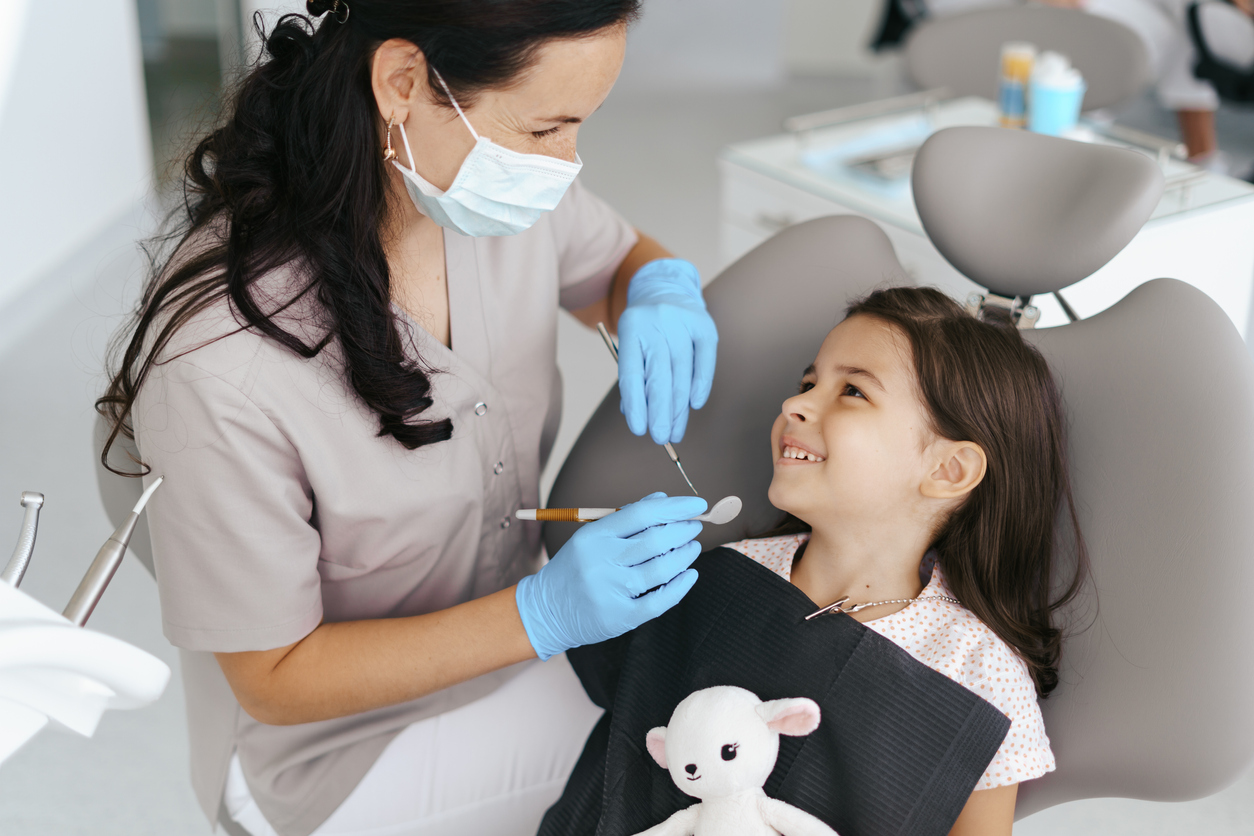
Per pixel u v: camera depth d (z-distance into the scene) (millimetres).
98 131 3049
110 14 3039
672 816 950
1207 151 3316
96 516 2139
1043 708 961
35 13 2729
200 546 890
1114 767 918
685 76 4883
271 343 892
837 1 4691
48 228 2893
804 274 1191
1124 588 928
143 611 1926
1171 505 921
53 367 2627
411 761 1106
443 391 1028
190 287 887
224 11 3346
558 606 935
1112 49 2422
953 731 890
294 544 921
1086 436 990
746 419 1157
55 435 2381
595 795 1048
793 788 925
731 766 897
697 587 1047
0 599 539
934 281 1771
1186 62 3199
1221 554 883
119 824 1553
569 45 794
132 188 3236
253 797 1113
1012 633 962
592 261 1295
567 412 2465
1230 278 1671
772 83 4781
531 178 880
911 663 923
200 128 978
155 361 868
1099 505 964
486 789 1127
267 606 913
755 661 979
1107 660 923
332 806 1082
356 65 841
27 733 574
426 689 960
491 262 1079
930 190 1086
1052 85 1970
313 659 947
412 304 1028
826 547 1042
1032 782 969
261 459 894
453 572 1104
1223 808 1585
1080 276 1025
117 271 3059
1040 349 1040
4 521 2123
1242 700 859
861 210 1877
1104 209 997
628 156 3926
